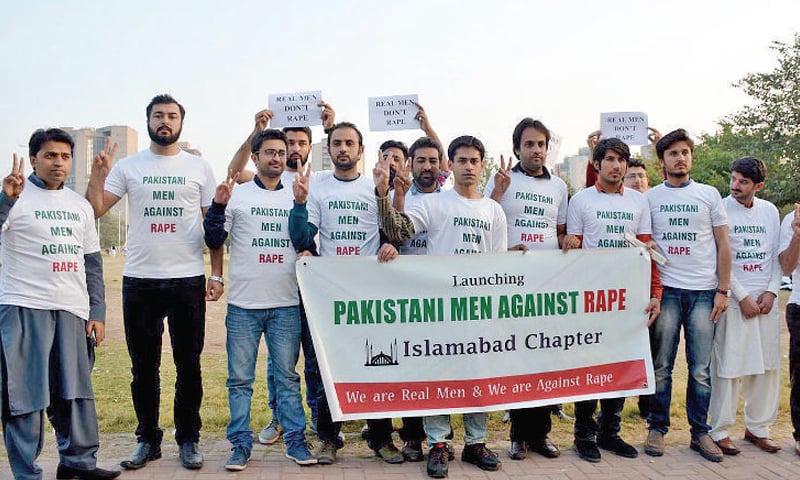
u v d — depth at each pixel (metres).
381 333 5.47
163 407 7.62
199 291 5.48
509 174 5.91
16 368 4.68
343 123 5.75
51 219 4.88
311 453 5.75
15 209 4.73
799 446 5.97
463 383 5.53
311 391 6.24
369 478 5.17
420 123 6.98
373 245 5.75
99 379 9.23
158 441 5.54
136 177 5.38
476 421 5.59
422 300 5.52
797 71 26.02
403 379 5.48
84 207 5.13
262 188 5.55
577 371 5.79
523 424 5.79
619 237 5.99
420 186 6.04
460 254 5.56
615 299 5.89
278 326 5.45
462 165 5.55
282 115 6.64
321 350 5.37
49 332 4.82
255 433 6.55
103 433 6.45
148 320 5.38
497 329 5.62
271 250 5.40
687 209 5.95
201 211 5.66
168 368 10.10
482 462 5.44
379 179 5.21
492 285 5.62
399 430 6.23
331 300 5.42
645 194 6.27
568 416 7.37
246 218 5.38
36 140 4.90
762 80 26.64
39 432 4.81
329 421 5.57
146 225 5.35
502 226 5.76
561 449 6.09
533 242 5.96
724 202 6.31
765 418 6.12
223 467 5.39
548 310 5.74
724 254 5.86
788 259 6.04
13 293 4.73
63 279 4.89
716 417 6.02
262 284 5.38
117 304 20.02
